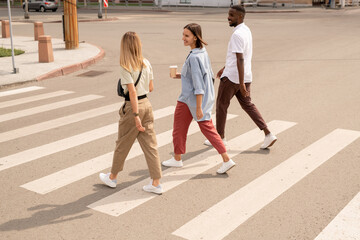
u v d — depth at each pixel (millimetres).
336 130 7137
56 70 12578
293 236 4023
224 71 6070
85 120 7953
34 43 19219
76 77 12359
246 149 6363
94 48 17531
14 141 6836
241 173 5504
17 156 6180
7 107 8984
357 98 9203
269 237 4012
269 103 8945
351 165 5684
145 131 4863
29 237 4078
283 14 39906
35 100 9586
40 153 6285
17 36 22125
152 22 30562
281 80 11219
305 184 5137
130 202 4762
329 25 28172
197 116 5211
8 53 15812
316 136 6859
